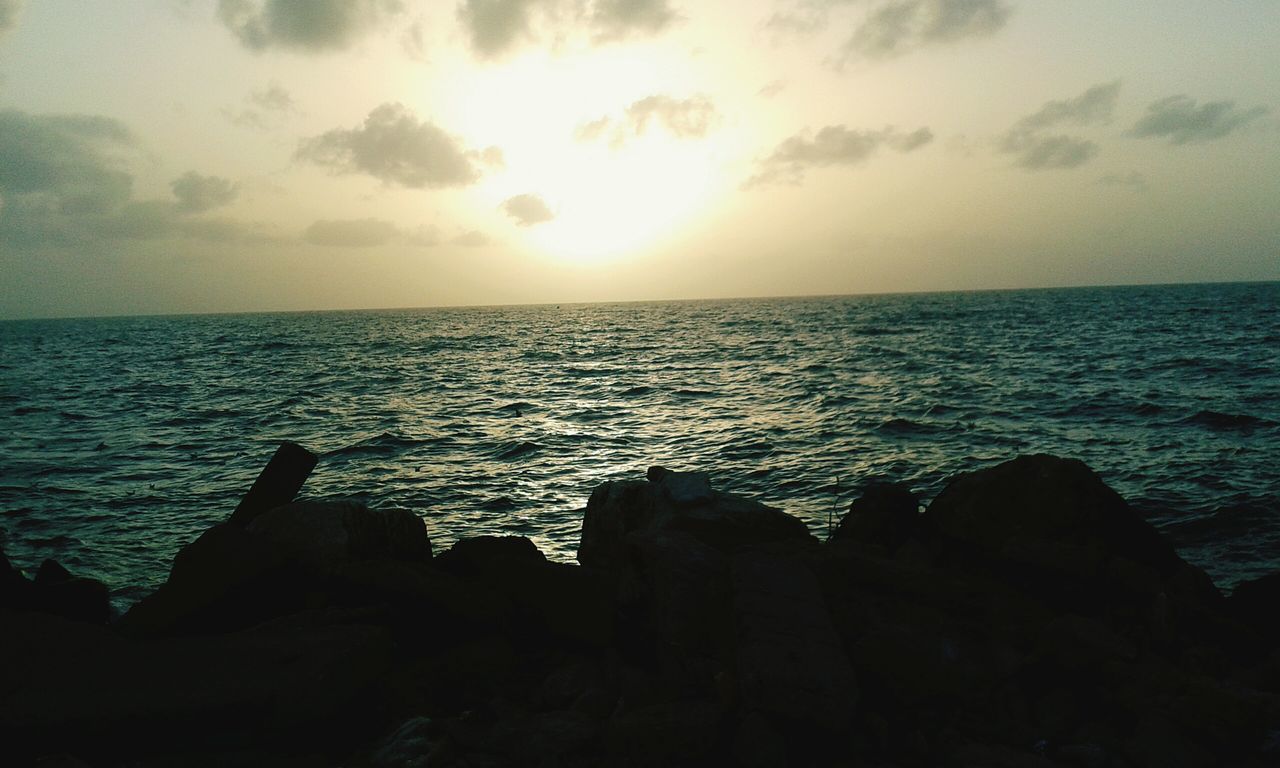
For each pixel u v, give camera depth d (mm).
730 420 25406
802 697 4270
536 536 13156
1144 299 156625
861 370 40219
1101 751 4371
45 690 4371
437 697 5348
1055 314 101500
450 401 33844
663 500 7199
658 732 4266
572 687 5348
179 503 16156
